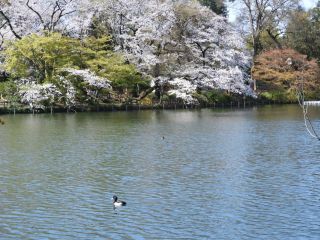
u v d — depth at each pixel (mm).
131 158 29031
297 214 18875
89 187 22625
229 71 72125
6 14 62719
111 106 62031
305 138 36719
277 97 81688
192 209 19516
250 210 19375
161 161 28203
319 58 88125
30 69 58875
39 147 32281
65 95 58219
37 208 19625
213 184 23109
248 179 24000
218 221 18203
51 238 16625
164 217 18625
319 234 16922
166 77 68438
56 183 23281
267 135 38406
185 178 24250
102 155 29828
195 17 72562
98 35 68625
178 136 37781
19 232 17141
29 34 62094
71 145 33219
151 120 49750
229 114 58094
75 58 60969
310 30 88000
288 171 25609
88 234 16969
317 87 82625
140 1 68625
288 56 79750
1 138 35875
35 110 56125
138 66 66625
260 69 80625
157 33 67688
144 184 23156
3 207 19719
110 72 62031
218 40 74000
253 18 84312
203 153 30656
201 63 73438
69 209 19516
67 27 64312
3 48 62281
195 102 69812
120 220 18297
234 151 31312
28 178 24172
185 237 16719
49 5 63469
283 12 84500
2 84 57469
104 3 65875
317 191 21844
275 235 16844
